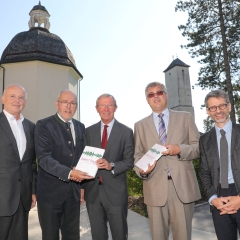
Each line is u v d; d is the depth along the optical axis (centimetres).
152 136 347
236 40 1809
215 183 291
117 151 351
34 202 360
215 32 1820
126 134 360
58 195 329
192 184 334
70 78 1930
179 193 322
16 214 328
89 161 319
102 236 344
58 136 341
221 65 1873
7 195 311
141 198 726
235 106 2025
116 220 336
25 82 1745
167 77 2431
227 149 288
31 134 352
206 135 313
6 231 314
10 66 1784
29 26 2167
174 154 318
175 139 338
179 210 327
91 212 346
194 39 1852
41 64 1780
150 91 353
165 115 359
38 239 471
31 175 349
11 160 320
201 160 315
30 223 561
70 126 363
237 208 269
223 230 287
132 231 502
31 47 1838
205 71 1925
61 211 337
